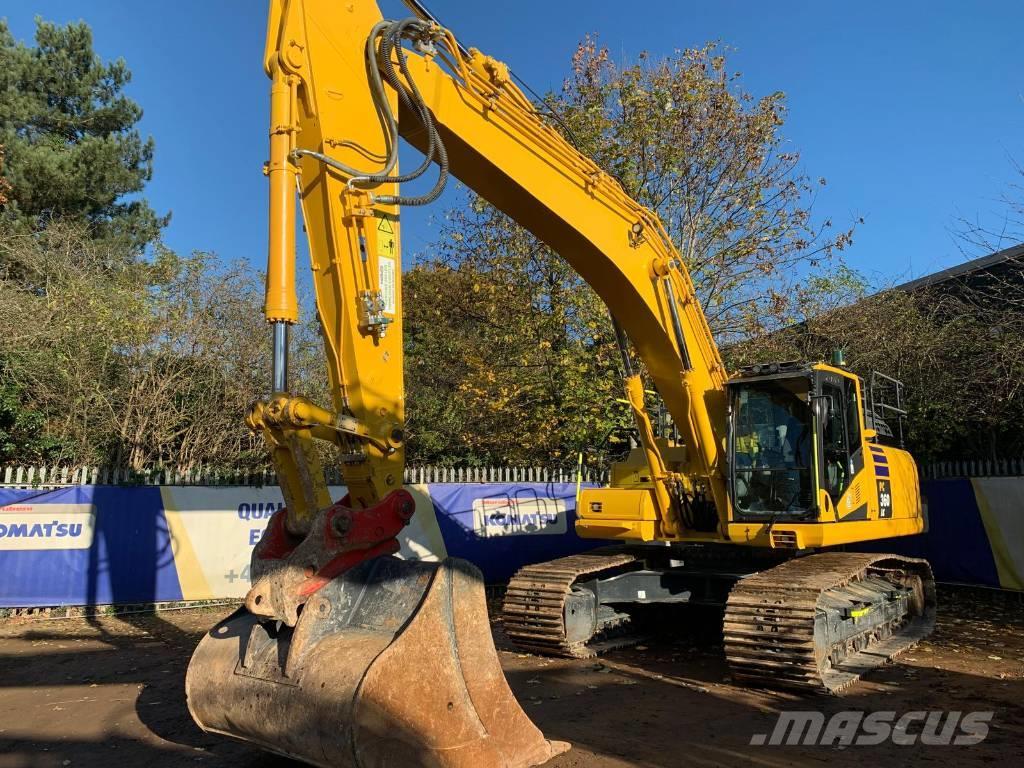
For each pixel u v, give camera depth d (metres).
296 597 3.90
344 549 4.02
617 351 13.61
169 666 7.32
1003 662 7.25
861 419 7.73
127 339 13.70
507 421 15.44
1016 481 10.43
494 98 5.62
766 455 7.39
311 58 4.55
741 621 6.22
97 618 9.86
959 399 12.94
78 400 12.91
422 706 3.69
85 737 5.20
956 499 11.17
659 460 7.80
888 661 7.24
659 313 7.09
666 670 7.03
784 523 7.05
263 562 4.11
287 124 4.38
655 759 4.63
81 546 9.95
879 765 4.57
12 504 9.70
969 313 13.27
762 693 6.18
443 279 16.75
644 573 8.06
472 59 5.56
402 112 5.21
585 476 14.20
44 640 8.55
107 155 22.22
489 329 15.96
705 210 14.91
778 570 6.88
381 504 4.23
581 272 6.90
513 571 12.03
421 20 5.11
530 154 5.94
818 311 15.51
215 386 14.52
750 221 14.79
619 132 14.27
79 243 17.12
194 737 5.18
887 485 8.25
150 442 13.78
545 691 6.28
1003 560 10.53
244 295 15.55
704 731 5.20
